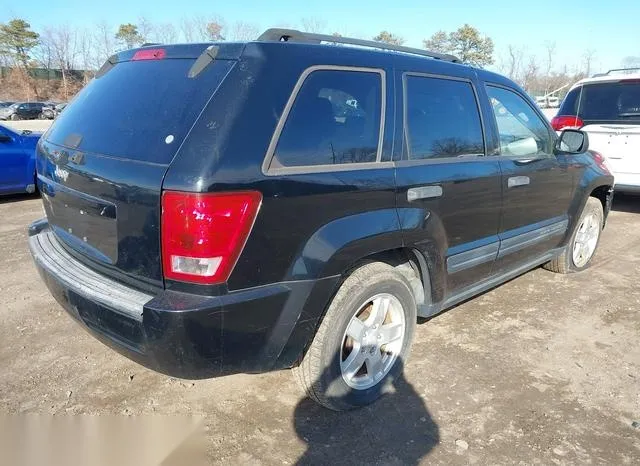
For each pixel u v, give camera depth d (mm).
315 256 2477
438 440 2711
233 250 2227
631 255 5840
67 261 2834
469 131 3441
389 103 2895
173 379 3189
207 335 2225
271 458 2562
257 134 2299
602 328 4012
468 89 3486
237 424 2807
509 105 3877
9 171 8203
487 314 4227
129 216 2342
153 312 2193
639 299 4582
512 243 3891
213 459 2545
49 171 2977
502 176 3615
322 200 2486
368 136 2781
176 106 2391
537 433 2775
